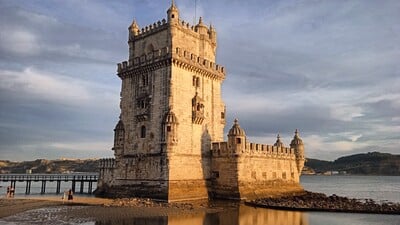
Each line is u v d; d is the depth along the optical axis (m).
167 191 58.53
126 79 69.31
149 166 62.19
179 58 62.66
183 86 63.81
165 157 59.66
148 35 68.56
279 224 43.31
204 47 71.56
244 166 64.94
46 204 56.12
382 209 54.75
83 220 43.19
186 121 63.59
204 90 68.31
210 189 66.31
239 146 64.12
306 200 65.69
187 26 68.12
